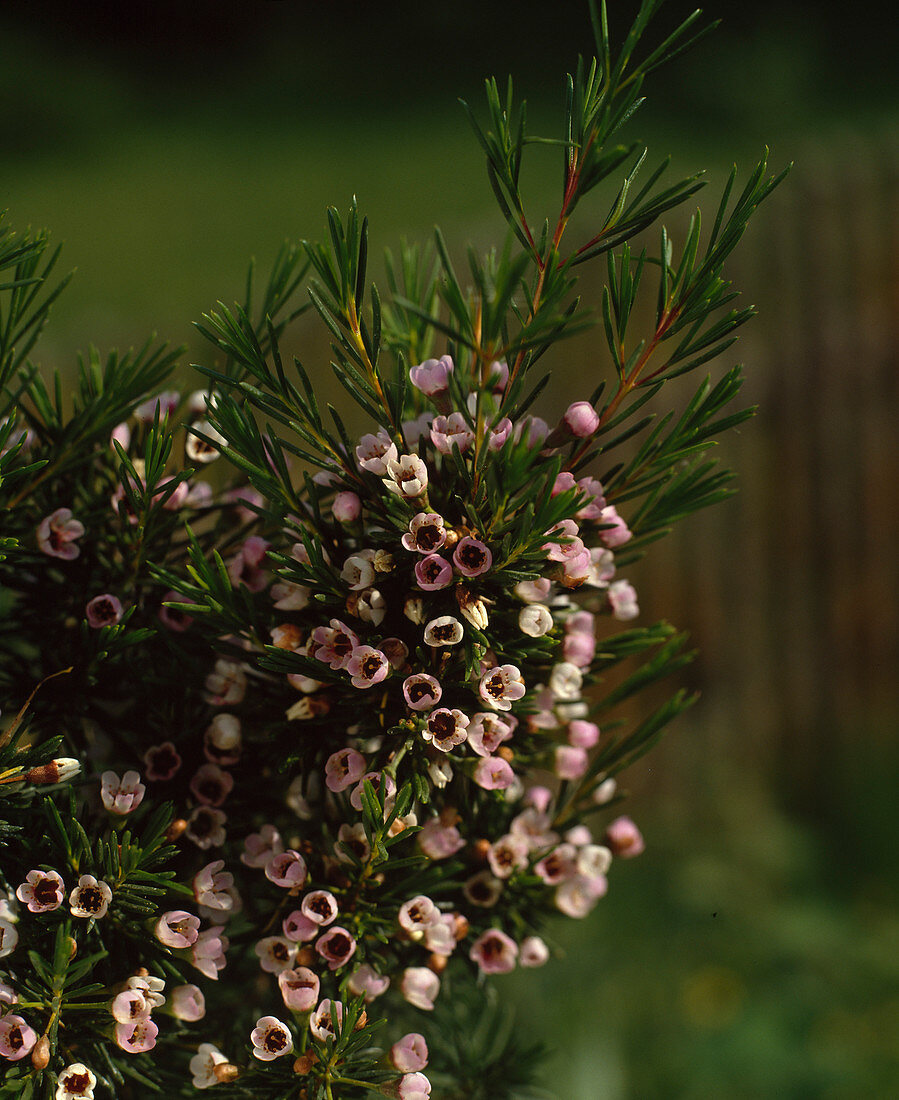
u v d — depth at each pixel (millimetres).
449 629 631
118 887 627
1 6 9633
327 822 671
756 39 7676
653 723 698
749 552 2621
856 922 2332
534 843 685
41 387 691
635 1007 2045
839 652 2744
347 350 649
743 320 648
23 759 631
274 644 651
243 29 9953
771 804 2703
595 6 626
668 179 3191
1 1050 613
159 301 4902
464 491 648
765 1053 1961
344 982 640
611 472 671
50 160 7824
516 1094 735
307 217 6223
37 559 678
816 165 2504
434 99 8453
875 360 2605
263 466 653
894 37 8195
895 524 2711
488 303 602
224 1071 636
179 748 666
